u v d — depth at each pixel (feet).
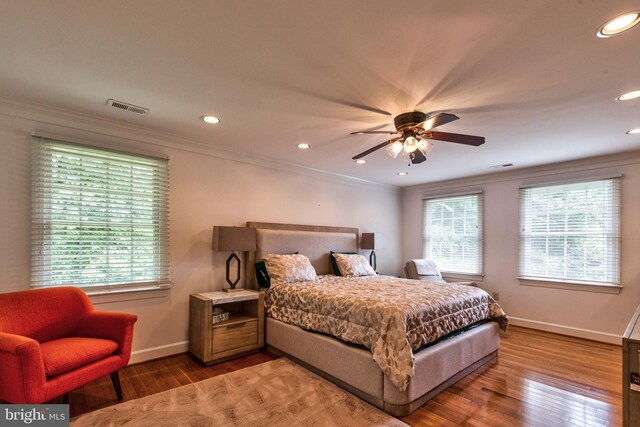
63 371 6.44
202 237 11.62
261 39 5.45
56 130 8.82
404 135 8.48
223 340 10.29
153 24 5.08
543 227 14.49
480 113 8.48
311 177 15.55
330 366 8.78
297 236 14.02
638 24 4.90
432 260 17.74
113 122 9.48
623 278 12.39
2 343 5.82
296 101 7.91
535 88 7.06
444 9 4.66
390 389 7.26
